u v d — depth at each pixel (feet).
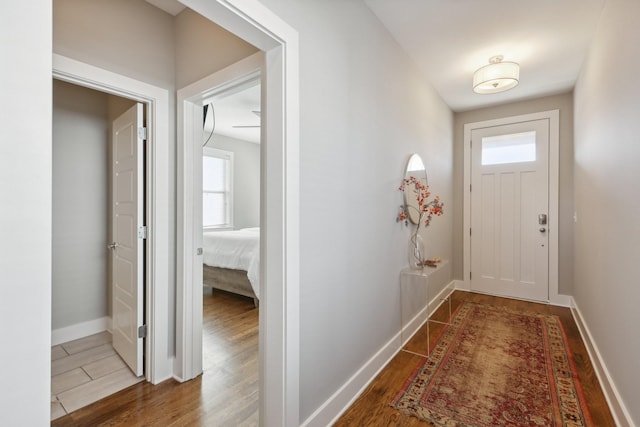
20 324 2.22
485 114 13.76
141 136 6.98
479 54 9.11
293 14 4.80
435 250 11.73
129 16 6.49
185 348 6.94
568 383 6.72
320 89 5.39
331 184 5.70
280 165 4.63
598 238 7.41
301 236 4.99
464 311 11.43
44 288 2.32
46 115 2.31
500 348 8.40
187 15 6.95
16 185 2.20
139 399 6.27
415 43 8.51
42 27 2.30
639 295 4.70
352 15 6.36
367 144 6.94
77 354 8.18
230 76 5.90
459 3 6.84
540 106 12.61
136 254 7.02
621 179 5.66
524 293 12.90
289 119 4.65
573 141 11.78
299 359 4.95
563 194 12.18
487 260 13.76
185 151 7.03
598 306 7.29
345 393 6.03
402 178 8.77
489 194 13.71
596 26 7.64
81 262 9.31
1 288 2.14
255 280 11.64
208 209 19.22
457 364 7.58
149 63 6.80
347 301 6.22
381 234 7.60
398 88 8.50
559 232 12.25
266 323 4.87
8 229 2.17
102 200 9.75
